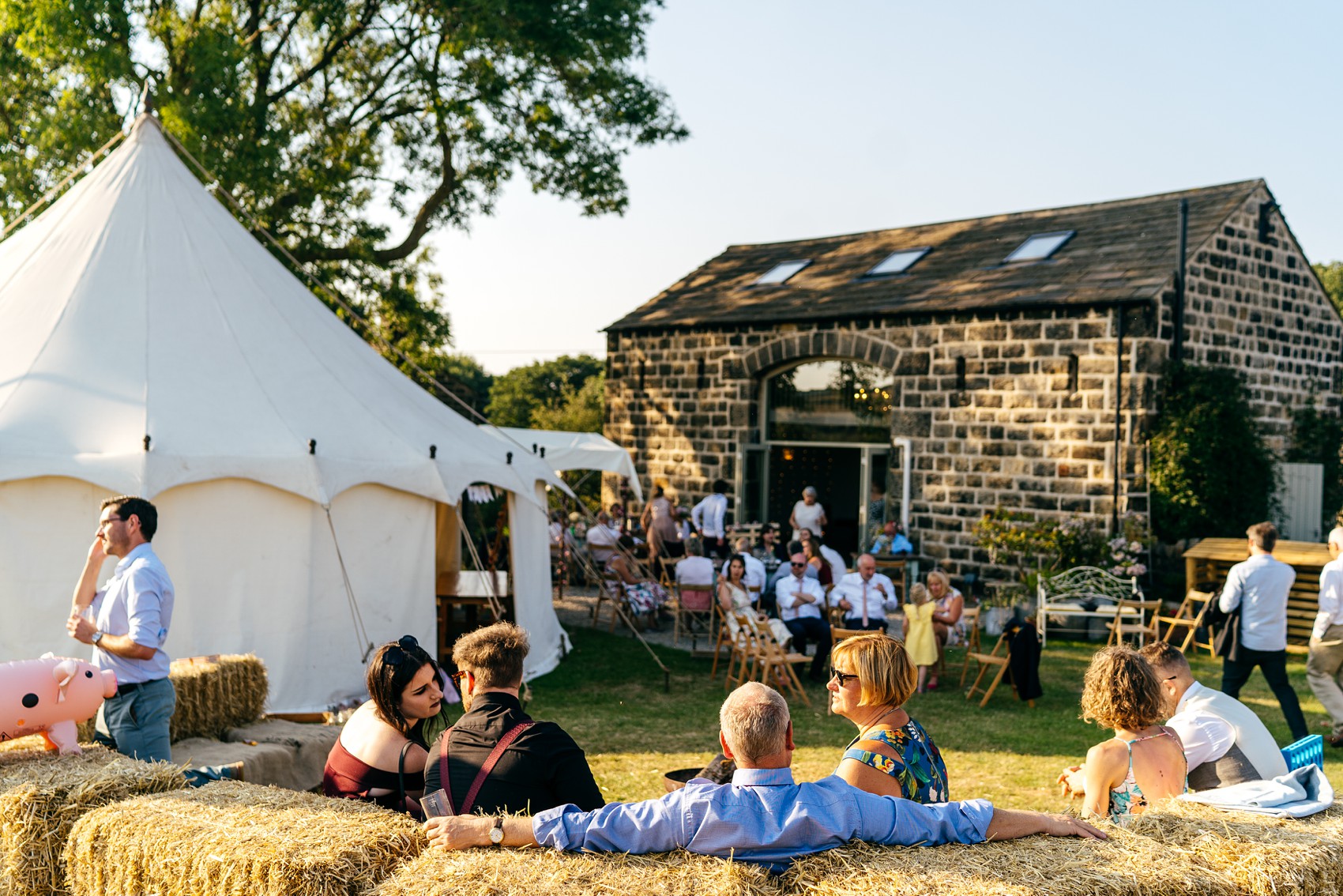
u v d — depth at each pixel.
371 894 2.75
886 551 15.18
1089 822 3.17
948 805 3.02
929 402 15.56
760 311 17.56
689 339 18.56
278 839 3.08
